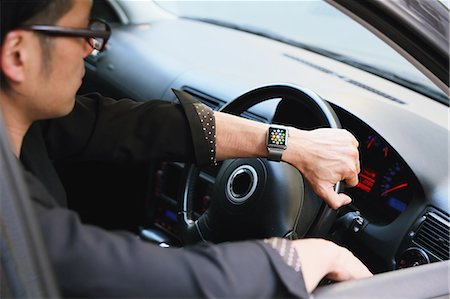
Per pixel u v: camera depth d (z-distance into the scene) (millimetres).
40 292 676
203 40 2490
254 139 1230
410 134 1557
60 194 1058
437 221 1400
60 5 834
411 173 1465
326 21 2609
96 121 1240
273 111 1610
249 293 769
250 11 2791
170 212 2053
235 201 1305
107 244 764
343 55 2266
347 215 1400
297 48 2426
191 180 1487
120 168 2059
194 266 762
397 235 1444
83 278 737
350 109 1636
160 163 2018
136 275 745
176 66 2279
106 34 922
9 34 800
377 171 1528
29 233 677
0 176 660
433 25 1063
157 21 2695
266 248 820
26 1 799
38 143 1039
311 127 1522
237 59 2285
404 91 1881
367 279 904
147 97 2322
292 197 1242
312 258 867
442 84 1102
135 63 2398
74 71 891
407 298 886
